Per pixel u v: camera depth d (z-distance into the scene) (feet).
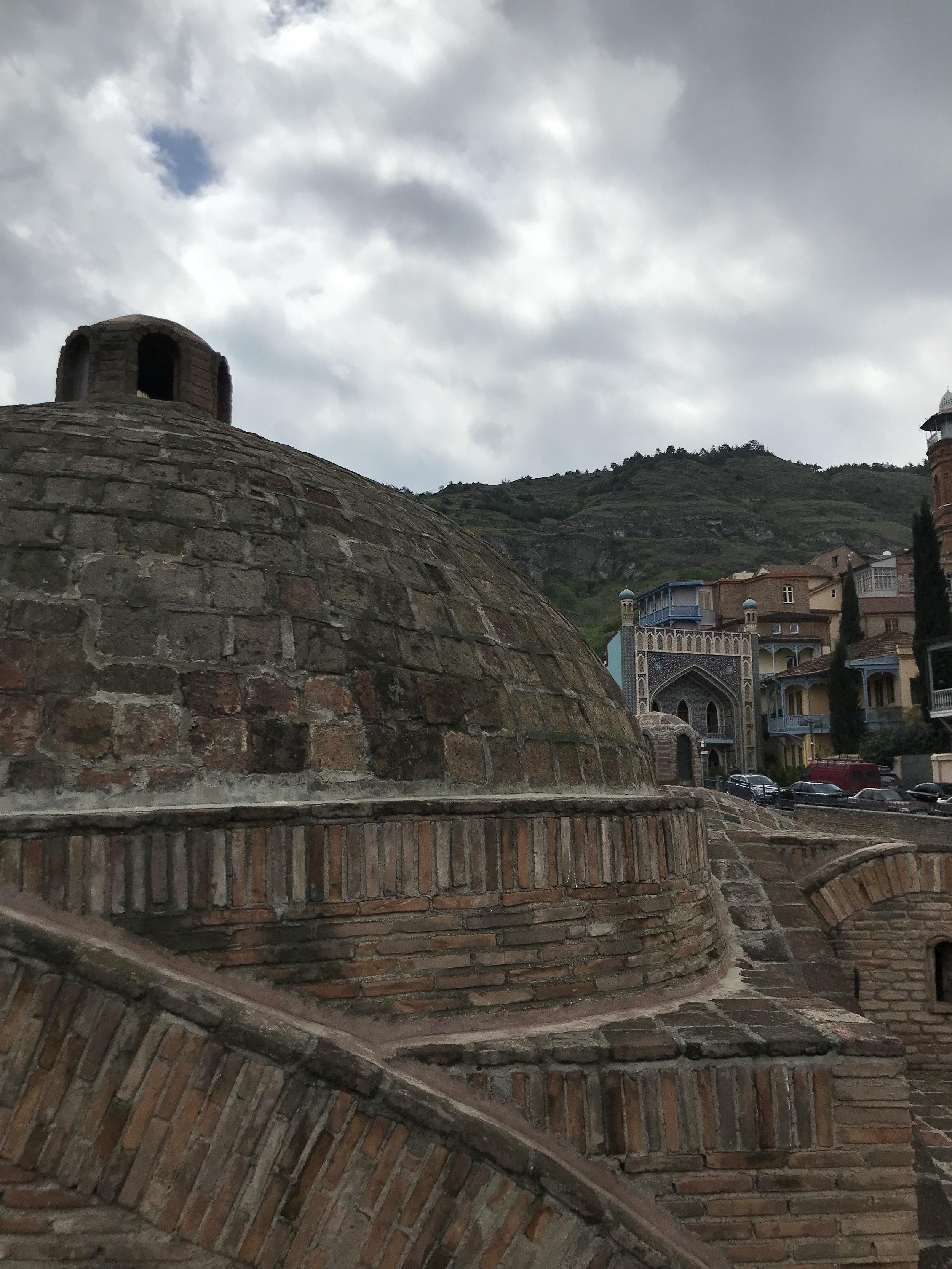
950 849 24.00
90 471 14.07
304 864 11.02
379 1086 9.91
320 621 13.51
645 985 13.47
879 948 23.93
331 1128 9.75
